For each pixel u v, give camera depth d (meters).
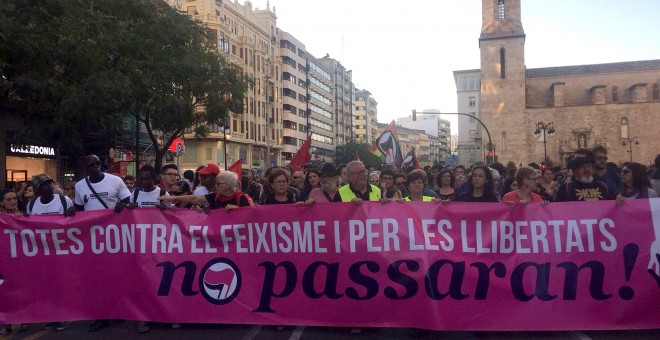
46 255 6.18
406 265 5.65
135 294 6.06
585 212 5.54
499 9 66.38
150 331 6.05
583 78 75.56
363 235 5.75
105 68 17.14
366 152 91.81
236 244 5.97
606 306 5.44
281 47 76.44
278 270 5.88
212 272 5.97
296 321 5.80
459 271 5.58
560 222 5.55
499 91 65.75
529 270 5.54
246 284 5.92
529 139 68.19
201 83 24.09
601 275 5.47
